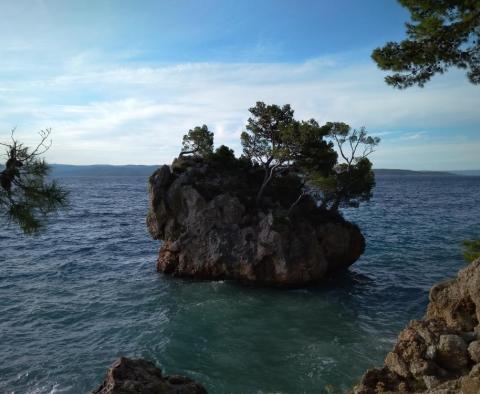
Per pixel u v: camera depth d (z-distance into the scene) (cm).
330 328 2598
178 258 3853
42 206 730
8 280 3628
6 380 1962
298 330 2562
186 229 3844
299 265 3488
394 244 5325
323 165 4009
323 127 3947
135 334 2509
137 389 1011
